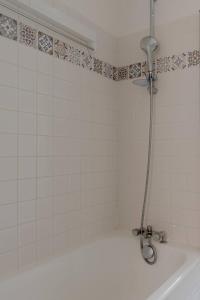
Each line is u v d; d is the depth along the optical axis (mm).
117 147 1771
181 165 1513
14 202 1134
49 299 1188
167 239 1541
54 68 1323
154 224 1594
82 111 1494
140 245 1528
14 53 1139
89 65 1553
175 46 1547
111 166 1717
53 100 1316
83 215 1494
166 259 1430
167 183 1559
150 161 1626
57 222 1332
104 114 1664
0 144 1083
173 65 1552
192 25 1494
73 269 1326
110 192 1704
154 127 1617
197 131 1464
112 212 1716
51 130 1304
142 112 1673
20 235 1156
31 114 1206
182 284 1093
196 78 1474
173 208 1532
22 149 1167
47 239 1277
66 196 1386
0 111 1084
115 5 1775
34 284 1133
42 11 1197
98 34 1623
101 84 1644
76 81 1457
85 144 1513
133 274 1523
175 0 1554
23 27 1177
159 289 991
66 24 1323
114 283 1541
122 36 1770
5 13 1107
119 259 1570
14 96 1137
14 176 1134
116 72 1776
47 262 1216
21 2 1114
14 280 1062
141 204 1661
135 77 1709
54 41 1325
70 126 1413
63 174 1368
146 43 1555
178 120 1529
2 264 1087
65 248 1374
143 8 1690
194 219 1458
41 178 1251
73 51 1438
